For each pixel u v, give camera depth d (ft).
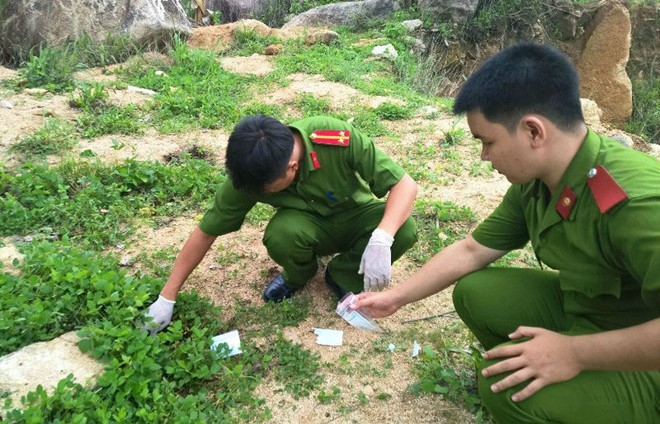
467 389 8.87
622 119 39.63
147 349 8.57
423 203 14.08
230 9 41.52
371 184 9.70
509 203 7.87
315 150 9.29
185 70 23.53
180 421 7.72
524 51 6.04
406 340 9.95
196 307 10.20
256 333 10.00
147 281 10.29
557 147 6.12
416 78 28.14
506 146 6.17
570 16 39.04
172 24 26.94
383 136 18.60
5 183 13.66
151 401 8.14
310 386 8.91
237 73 23.97
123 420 7.64
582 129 6.20
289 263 10.09
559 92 5.91
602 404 6.37
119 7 25.88
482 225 8.13
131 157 15.80
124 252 12.19
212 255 12.25
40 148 15.85
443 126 19.44
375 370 9.26
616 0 38.58
